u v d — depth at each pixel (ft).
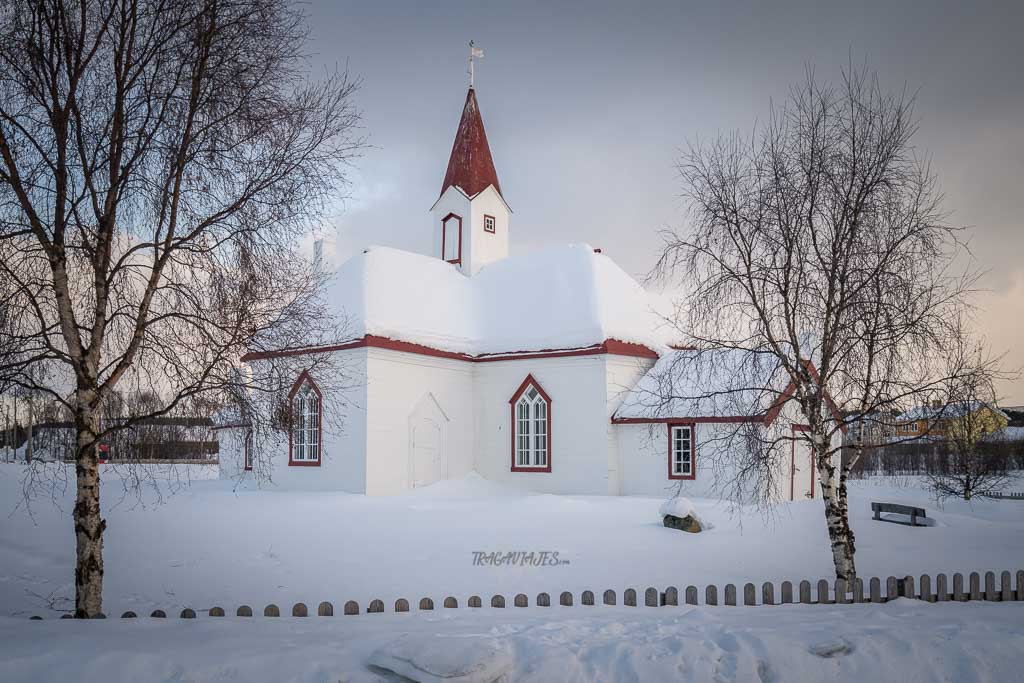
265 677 24.00
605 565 52.29
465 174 125.39
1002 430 100.63
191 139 38.99
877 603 36.09
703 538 62.13
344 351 94.38
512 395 104.68
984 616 31.65
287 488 99.04
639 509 77.00
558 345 101.09
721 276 45.93
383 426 93.56
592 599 35.27
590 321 100.89
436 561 53.72
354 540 61.62
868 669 25.48
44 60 36.78
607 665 25.03
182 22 38.27
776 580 49.01
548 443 101.30
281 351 40.40
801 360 46.19
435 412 101.86
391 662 24.29
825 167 44.47
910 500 90.94
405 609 34.12
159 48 38.47
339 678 23.93
